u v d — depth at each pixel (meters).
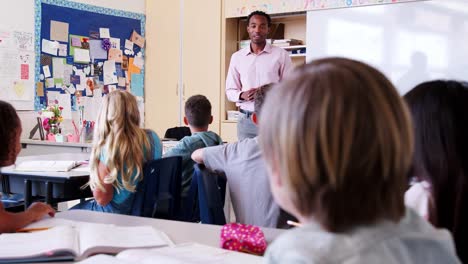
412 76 4.73
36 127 5.00
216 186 1.88
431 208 0.97
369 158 0.54
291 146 0.56
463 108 0.95
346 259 0.54
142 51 6.33
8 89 4.95
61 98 5.42
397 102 0.58
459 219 0.94
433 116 0.96
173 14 6.14
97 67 5.79
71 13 5.49
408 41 4.73
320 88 0.56
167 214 2.55
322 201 0.56
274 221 1.91
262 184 1.92
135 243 1.23
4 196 2.93
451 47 4.53
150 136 2.54
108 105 2.35
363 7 4.92
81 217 1.58
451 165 0.95
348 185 0.55
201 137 2.77
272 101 0.60
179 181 2.62
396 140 0.56
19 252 1.13
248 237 1.21
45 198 2.62
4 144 1.40
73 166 2.81
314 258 0.54
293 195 0.58
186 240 1.32
